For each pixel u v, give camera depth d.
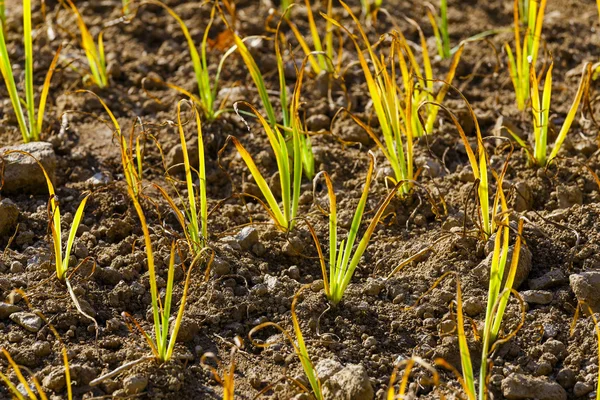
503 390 1.92
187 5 2.55
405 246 2.09
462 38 2.49
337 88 2.37
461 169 2.21
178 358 1.94
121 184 2.18
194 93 2.36
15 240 2.08
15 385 1.91
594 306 1.99
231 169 2.22
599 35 2.48
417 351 1.96
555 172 2.18
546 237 2.07
